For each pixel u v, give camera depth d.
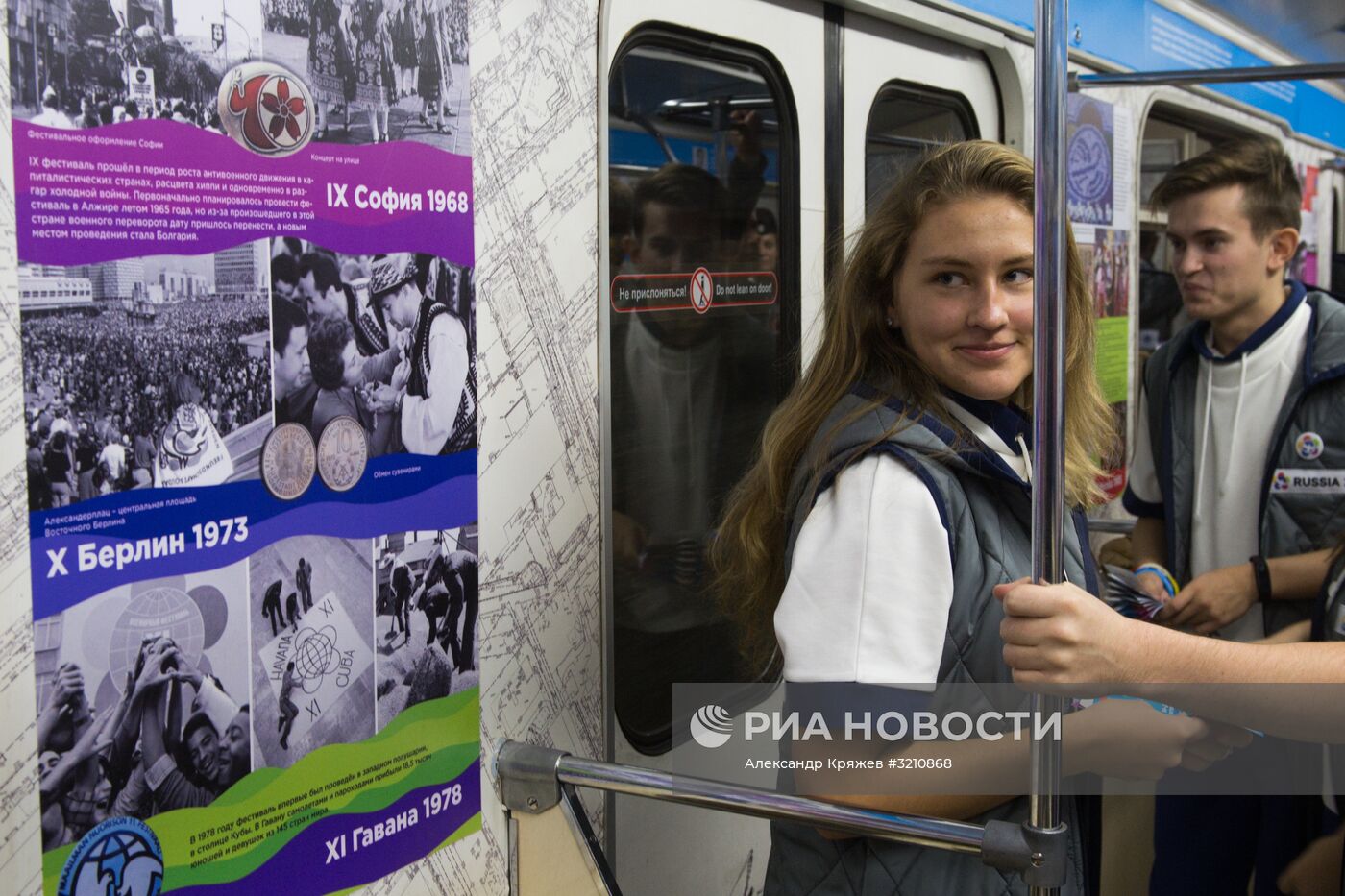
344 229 1.55
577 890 1.65
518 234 1.84
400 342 1.64
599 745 2.09
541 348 1.90
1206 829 2.32
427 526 1.70
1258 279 2.51
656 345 2.29
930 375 1.45
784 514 1.54
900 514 1.33
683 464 2.39
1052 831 1.25
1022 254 1.36
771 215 2.61
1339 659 1.33
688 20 2.28
